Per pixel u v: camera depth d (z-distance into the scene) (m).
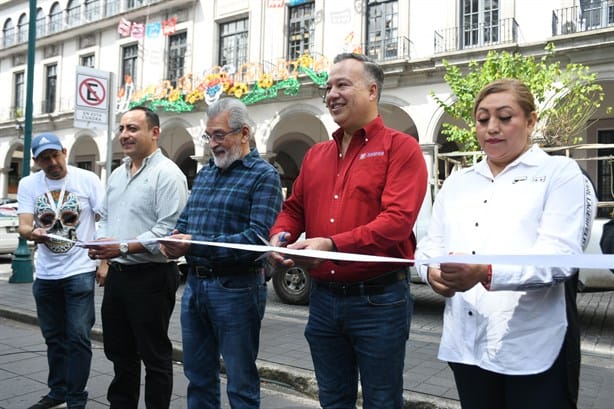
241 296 2.78
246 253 2.70
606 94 14.11
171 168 3.29
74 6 25.34
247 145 2.94
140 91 21.22
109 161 6.48
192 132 20.05
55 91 26.22
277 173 2.88
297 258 2.22
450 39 14.81
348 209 2.35
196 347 2.93
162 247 2.78
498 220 1.93
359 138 2.42
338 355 2.46
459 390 2.02
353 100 2.38
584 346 5.66
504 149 1.96
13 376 4.45
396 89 15.61
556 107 11.08
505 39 13.91
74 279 3.62
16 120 25.78
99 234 3.44
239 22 19.83
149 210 3.24
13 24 28.12
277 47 18.41
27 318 6.63
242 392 2.75
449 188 2.18
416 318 7.05
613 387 4.05
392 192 2.25
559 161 1.91
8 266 12.45
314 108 17.02
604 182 12.78
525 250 1.82
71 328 3.60
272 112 17.94
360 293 2.31
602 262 1.52
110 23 23.42
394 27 16.14
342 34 16.91
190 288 2.94
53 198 3.72
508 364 1.82
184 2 20.81
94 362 4.89
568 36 12.59
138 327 3.12
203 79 19.58
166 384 3.17
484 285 1.76
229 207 2.80
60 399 3.76
